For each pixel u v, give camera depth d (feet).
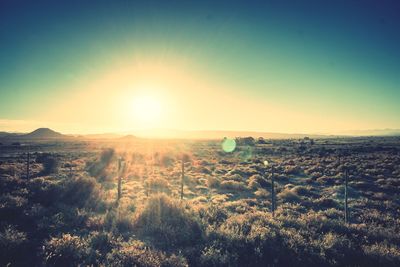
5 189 50.83
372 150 213.46
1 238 28.22
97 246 30.09
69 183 51.01
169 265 25.84
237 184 73.26
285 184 83.41
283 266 27.43
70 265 25.95
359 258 28.81
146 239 33.04
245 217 40.29
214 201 56.49
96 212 43.78
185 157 175.01
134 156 178.81
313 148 244.63
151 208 39.52
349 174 92.89
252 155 195.72
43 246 27.40
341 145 308.60
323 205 56.18
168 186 74.18
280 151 227.61
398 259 28.09
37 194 48.29
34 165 116.47
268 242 30.53
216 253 27.66
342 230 36.68
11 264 25.84
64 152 222.69
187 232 33.63
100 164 117.60
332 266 27.12
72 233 33.83
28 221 36.94
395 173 93.81
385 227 41.60
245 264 27.32
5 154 208.23
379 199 62.13
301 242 30.71
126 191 64.90
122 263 25.99
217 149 276.41
